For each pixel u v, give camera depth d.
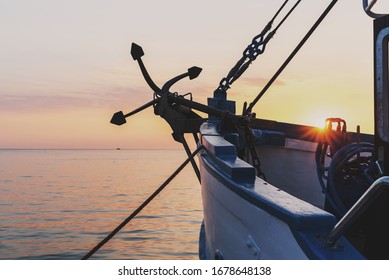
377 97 3.34
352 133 8.70
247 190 3.66
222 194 4.27
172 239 43.56
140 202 83.19
